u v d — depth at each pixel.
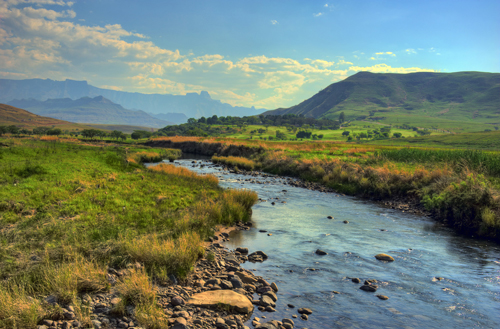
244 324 6.03
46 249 7.89
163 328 5.42
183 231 11.02
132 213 12.67
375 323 6.25
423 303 7.20
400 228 14.20
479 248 11.45
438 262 9.92
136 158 44.50
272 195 22.48
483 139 152.00
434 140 171.62
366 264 9.67
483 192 14.34
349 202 20.44
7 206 11.65
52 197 13.51
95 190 15.95
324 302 7.16
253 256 10.05
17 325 4.95
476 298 7.48
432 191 18.55
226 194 17.02
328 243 11.78
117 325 5.48
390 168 24.66
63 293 6.02
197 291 7.20
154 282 7.33
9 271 6.81
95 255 8.12
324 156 39.97
